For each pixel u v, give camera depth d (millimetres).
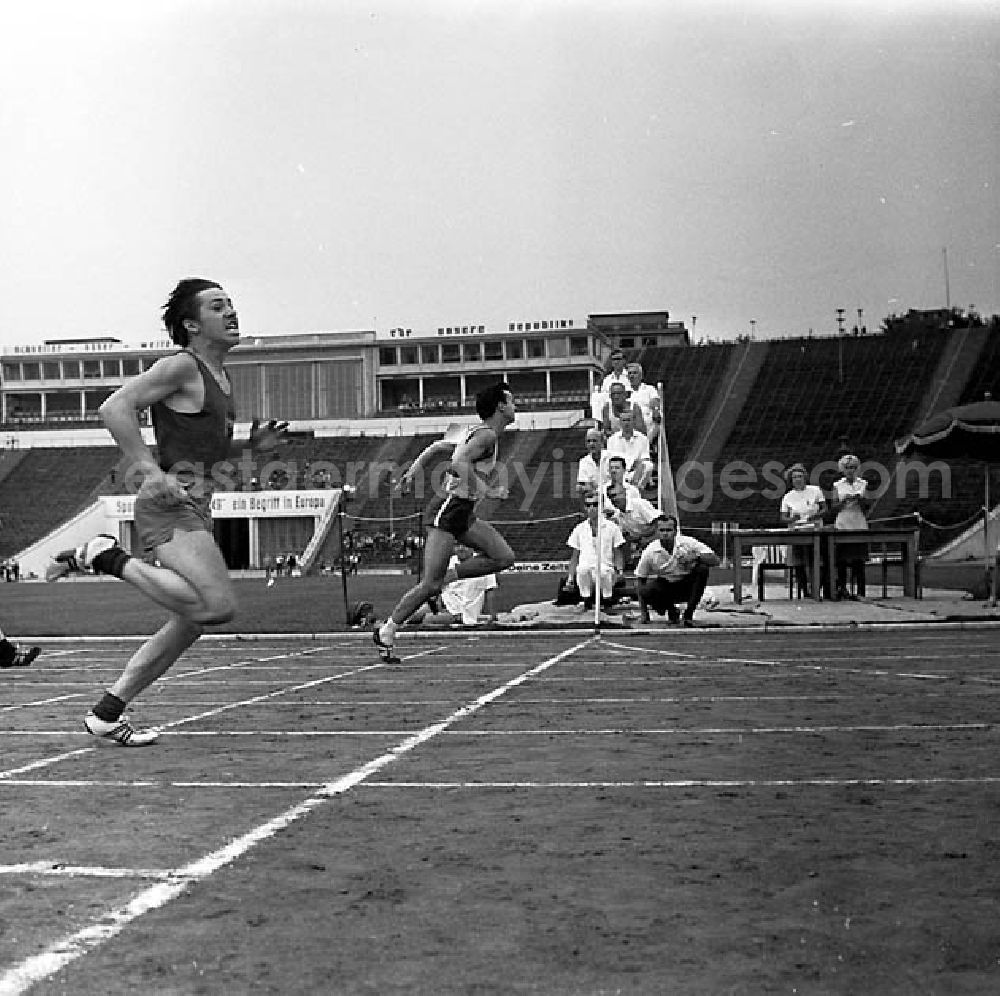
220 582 6641
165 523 6629
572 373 101688
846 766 5777
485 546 12000
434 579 11805
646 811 4867
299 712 8141
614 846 4312
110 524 72875
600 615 17016
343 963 3131
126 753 6512
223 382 6891
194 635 6891
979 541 56719
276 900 3691
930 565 48781
